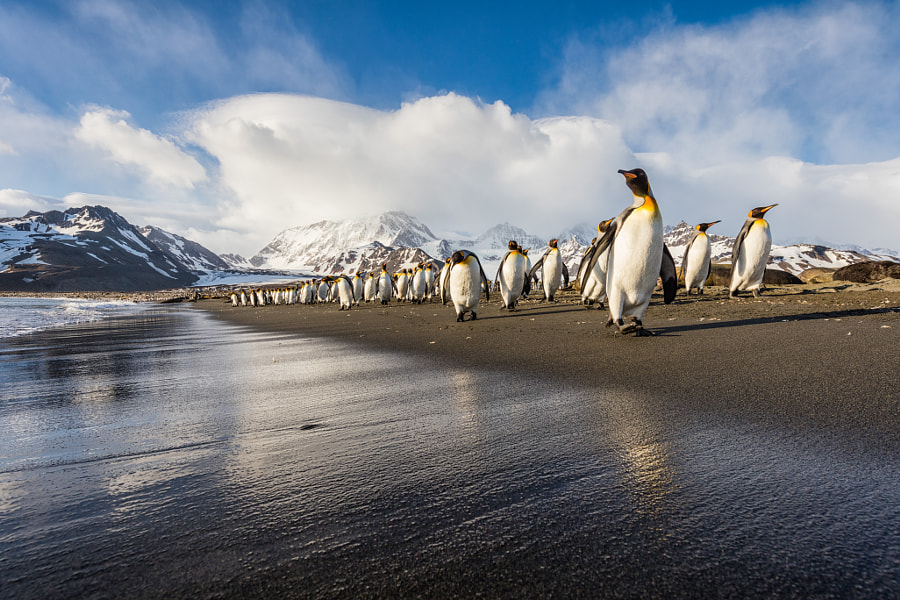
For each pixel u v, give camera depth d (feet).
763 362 15.90
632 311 24.54
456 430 10.46
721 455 8.32
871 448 8.35
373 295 137.28
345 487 7.59
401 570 5.24
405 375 17.56
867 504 6.42
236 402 14.32
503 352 21.44
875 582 4.81
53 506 7.27
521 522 6.24
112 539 6.18
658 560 5.28
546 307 52.21
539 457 8.57
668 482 7.31
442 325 38.01
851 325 24.66
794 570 5.04
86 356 27.89
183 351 29.53
